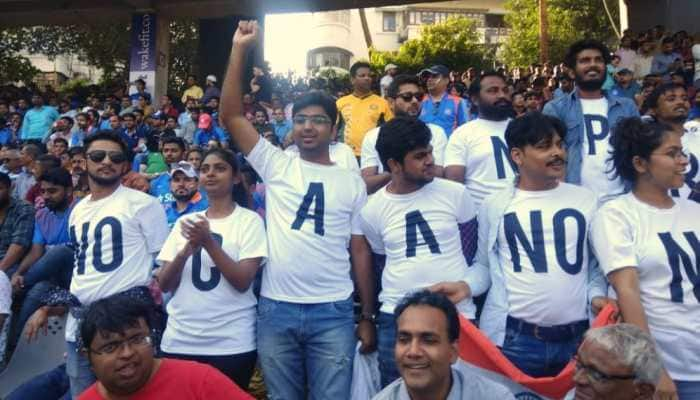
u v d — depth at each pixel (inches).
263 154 149.6
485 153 166.2
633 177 129.5
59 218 224.2
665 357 122.2
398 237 141.3
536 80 528.7
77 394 151.3
